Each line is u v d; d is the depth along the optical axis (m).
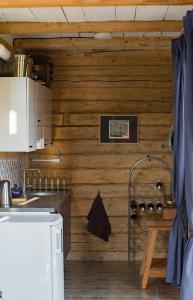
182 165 4.09
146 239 5.65
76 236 5.69
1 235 3.75
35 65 5.30
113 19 4.16
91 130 5.68
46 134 5.24
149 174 5.66
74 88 5.68
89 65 5.67
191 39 3.34
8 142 4.26
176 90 4.14
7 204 4.25
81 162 5.68
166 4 3.34
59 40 4.96
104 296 4.39
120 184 5.66
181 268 4.22
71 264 5.52
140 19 4.14
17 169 5.27
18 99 4.24
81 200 5.68
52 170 5.70
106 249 5.68
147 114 5.64
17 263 3.75
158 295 4.42
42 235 3.74
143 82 5.64
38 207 4.11
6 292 3.77
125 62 5.65
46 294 3.75
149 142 5.65
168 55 5.61
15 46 4.96
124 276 5.04
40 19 4.14
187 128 3.34
